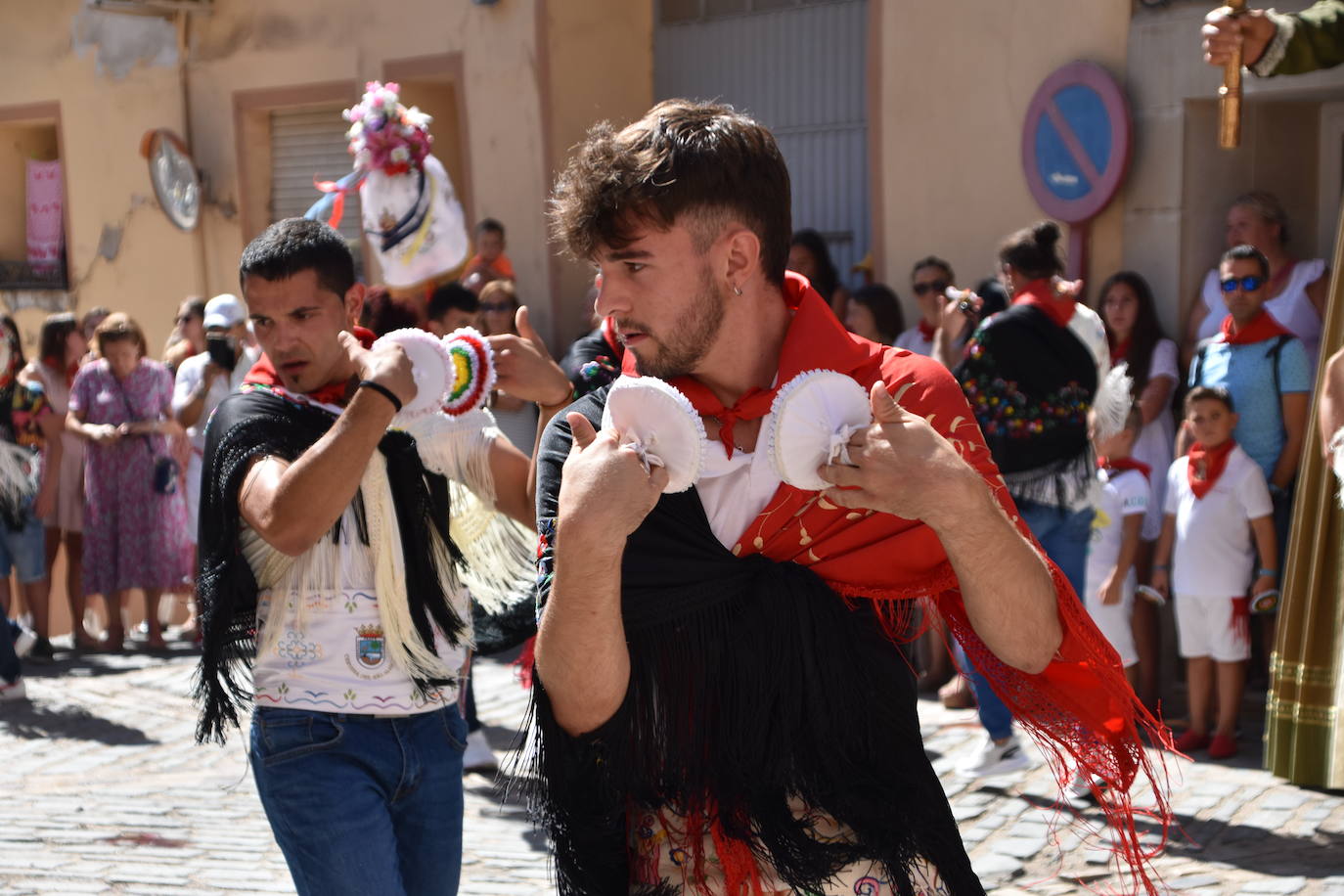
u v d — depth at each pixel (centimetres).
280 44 1101
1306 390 566
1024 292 516
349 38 1051
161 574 847
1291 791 503
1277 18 434
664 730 180
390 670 262
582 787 183
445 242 536
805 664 179
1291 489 568
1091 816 484
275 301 266
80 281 1302
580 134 951
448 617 271
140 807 545
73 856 486
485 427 286
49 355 888
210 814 534
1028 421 504
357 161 525
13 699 724
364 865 253
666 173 173
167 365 877
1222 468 554
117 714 697
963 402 182
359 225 1067
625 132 179
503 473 283
